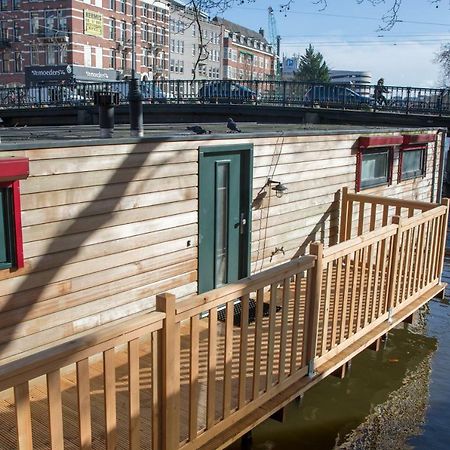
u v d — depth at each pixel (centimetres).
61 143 447
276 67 9069
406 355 741
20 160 409
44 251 450
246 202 661
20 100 2995
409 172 1044
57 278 462
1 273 424
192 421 365
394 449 530
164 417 332
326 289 500
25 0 4828
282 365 451
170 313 321
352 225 862
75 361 270
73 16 4666
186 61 6200
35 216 440
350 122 2022
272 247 717
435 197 1178
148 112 2347
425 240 714
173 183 559
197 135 574
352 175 855
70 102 2769
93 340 277
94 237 488
